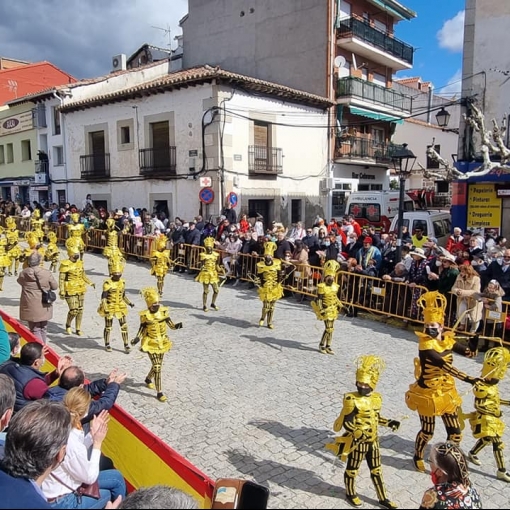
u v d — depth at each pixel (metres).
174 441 6.27
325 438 6.39
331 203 24.52
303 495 5.27
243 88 20.09
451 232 17.75
